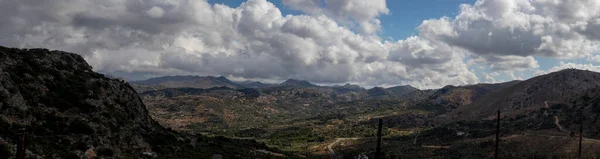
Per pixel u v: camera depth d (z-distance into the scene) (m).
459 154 164.50
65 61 113.44
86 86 105.12
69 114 90.25
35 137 75.06
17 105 79.88
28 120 79.44
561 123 190.00
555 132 172.00
